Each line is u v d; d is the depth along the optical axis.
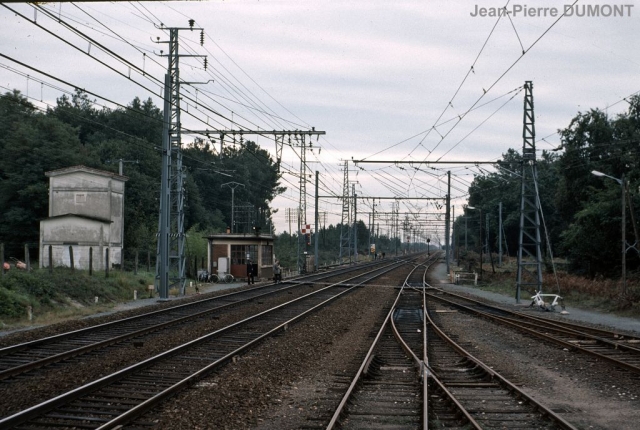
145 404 14.36
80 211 77.88
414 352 24.31
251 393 16.73
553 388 18.16
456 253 149.12
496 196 151.50
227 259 74.75
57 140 95.38
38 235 87.06
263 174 168.75
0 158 93.19
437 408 15.16
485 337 30.06
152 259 93.38
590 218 68.62
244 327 31.42
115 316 36.19
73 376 18.38
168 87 49.78
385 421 14.07
